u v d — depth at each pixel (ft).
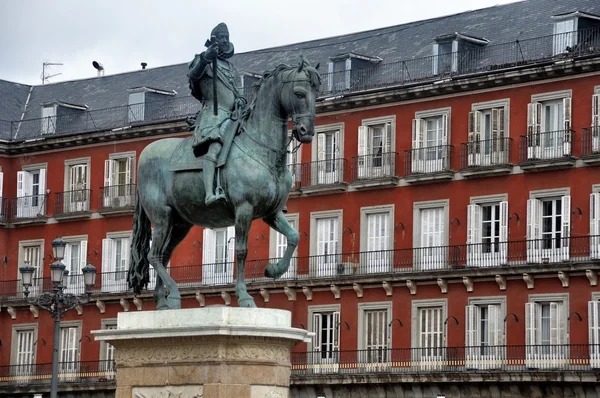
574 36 200.23
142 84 260.42
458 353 204.23
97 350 245.86
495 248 204.13
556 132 198.08
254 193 62.34
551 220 199.31
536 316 197.16
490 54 210.59
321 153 223.92
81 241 251.80
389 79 220.43
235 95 64.80
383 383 209.26
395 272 212.02
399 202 215.51
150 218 65.92
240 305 62.64
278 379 61.57
